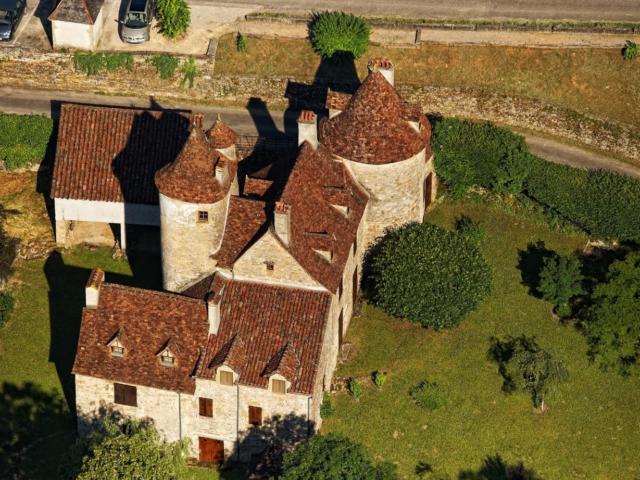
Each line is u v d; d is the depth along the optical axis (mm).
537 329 163125
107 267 166750
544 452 151625
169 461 135625
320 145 158500
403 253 156625
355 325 159375
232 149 155500
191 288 149625
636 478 151375
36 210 174500
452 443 150125
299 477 133875
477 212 175500
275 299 145500
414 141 158500
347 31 187375
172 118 164125
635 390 158875
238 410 143625
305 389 140500
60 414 151500
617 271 161875
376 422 150250
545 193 173375
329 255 148000
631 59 187125
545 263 166125
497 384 156000
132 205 163625
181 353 143125
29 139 176875
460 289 154875
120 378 143250
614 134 181750
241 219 148250
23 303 163000
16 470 146125
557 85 186125
